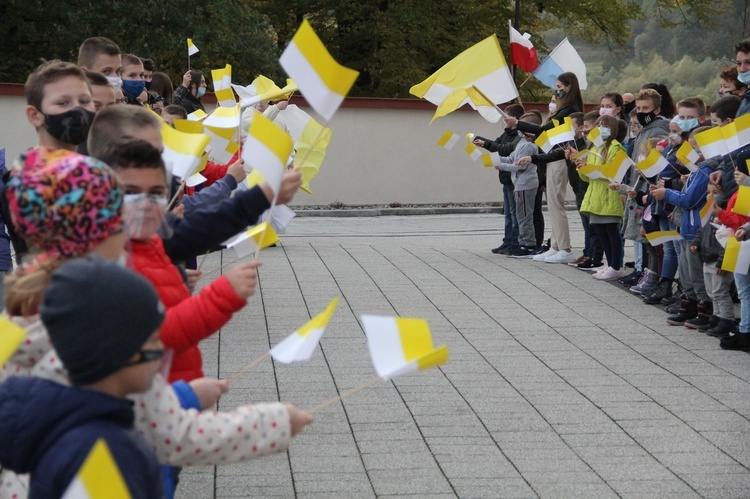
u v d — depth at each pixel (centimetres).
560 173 1087
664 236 755
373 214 1977
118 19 2412
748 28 3578
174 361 311
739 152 714
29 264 257
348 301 888
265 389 612
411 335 254
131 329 208
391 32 2739
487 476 472
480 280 991
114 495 184
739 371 661
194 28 2477
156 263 308
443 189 2106
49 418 212
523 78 2970
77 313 204
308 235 1469
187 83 1037
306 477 470
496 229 1639
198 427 250
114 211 247
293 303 878
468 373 653
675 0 3266
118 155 296
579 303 880
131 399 243
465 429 541
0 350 213
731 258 616
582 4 3009
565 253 1102
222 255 1178
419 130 2081
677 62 3991
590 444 518
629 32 3177
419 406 581
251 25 2628
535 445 517
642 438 529
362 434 532
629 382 634
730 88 881
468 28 2914
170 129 374
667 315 830
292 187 324
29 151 270
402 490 454
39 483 210
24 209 242
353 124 2048
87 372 207
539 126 1078
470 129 2109
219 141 529
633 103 1145
